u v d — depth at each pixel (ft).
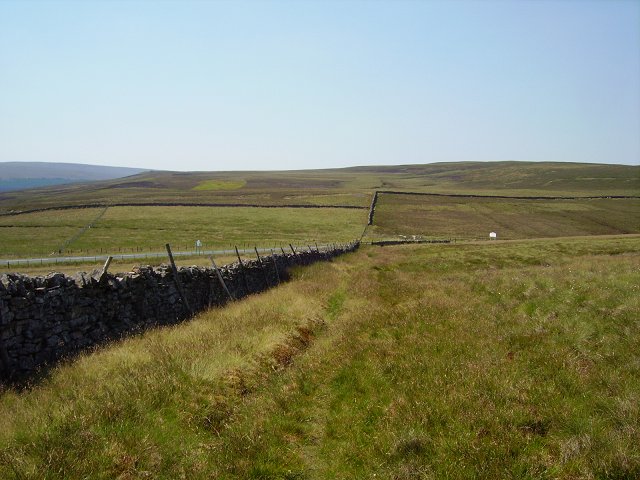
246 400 30.78
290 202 450.30
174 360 34.81
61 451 22.59
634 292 50.14
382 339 44.62
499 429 24.57
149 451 23.63
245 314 53.62
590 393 27.50
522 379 30.50
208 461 23.76
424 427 25.91
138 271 50.88
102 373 33.37
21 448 22.81
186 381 31.14
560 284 59.88
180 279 57.52
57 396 29.45
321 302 68.08
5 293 33.96
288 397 31.65
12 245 209.26
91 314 43.27
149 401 28.40
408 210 417.08
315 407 30.99
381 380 33.71
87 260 140.97
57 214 337.93
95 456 22.62
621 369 30.09
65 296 40.09
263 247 228.43
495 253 157.99
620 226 355.77
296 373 36.11
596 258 119.65
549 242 184.65
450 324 47.14
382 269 130.21
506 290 62.54
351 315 59.06
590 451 21.67
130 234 263.08
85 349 41.09
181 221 323.37
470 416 26.14
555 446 22.98
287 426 27.91
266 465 23.67
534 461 21.80
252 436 25.91
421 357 36.94
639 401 25.07
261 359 37.93
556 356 33.73
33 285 37.09
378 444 24.67
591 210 428.15
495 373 31.78
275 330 45.85
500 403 27.61
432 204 454.81
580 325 40.47
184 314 57.21
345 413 29.30
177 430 26.23
